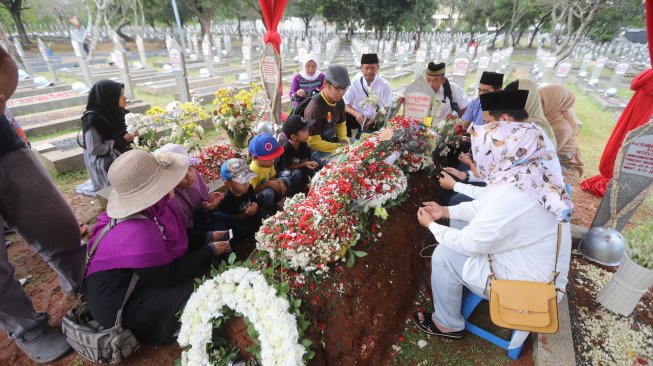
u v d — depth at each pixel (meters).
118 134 3.82
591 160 5.77
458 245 2.05
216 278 1.96
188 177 2.64
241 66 15.05
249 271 1.95
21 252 3.32
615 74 10.84
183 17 26.11
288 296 1.89
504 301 1.89
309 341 1.75
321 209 2.20
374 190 2.44
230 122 3.89
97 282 2.00
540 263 1.95
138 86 10.20
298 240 2.02
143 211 2.09
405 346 2.40
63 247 2.47
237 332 1.96
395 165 2.84
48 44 21.78
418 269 2.87
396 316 2.46
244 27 42.16
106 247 1.98
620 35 26.42
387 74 14.16
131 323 2.13
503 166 1.92
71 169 5.11
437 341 2.45
